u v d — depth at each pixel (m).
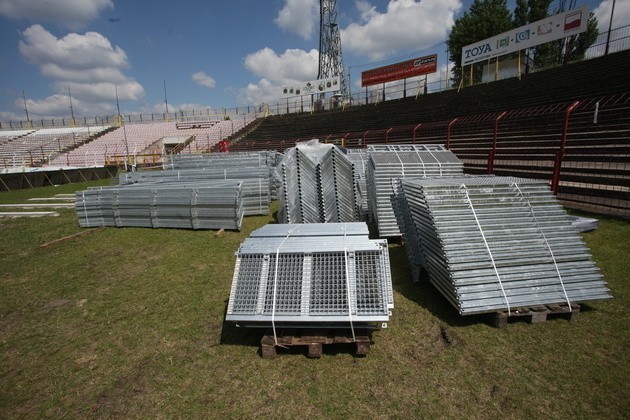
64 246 9.22
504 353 3.99
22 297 6.20
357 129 33.81
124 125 49.09
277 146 36.75
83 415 3.43
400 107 33.50
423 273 6.11
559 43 38.66
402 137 24.09
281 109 53.53
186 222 10.45
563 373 3.63
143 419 3.34
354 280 4.13
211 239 9.34
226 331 4.77
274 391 3.60
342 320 3.87
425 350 4.14
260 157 17.91
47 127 56.28
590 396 3.31
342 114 40.34
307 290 4.12
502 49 27.34
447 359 3.95
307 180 8.66
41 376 4.04
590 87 16.59
